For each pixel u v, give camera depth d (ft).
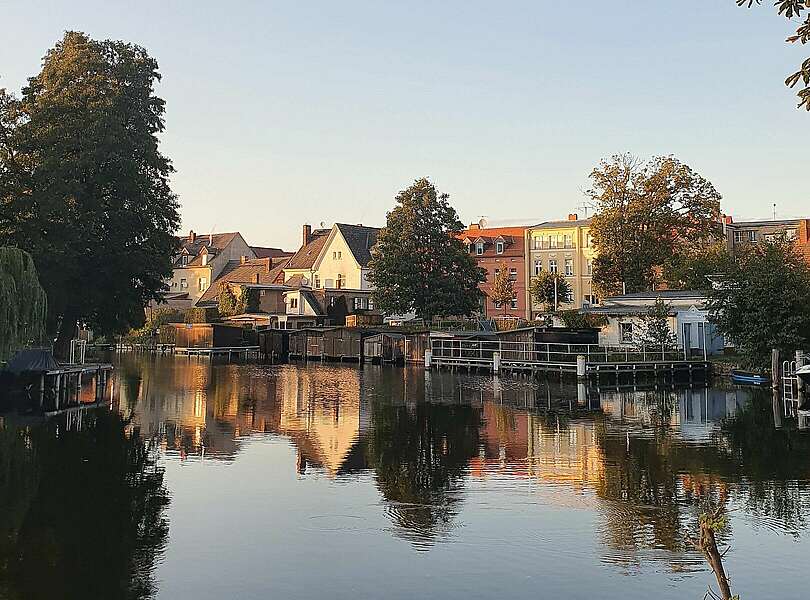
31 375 113.50
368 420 87.51
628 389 124.47
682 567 36.60
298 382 142.82
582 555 38.42
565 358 157.07
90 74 143.23
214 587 34.58
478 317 256.11
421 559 38.06
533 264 321.73
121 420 88.48
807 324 114.42
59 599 33.12
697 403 102.63
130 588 34.47
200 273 381.19
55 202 125.18
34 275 91.56
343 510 47.14
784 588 33.91
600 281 204.03
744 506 47.26
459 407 100.12
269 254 425.28
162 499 50.03
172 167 153.38
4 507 47.91
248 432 78.84
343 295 290.35
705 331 160.25
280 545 40.40
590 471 57.93
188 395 118.01
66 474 57.77
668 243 200.95
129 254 140.97
